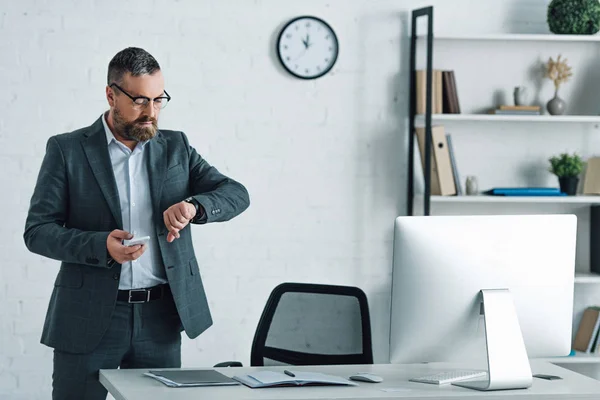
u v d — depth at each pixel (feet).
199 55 13.83
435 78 13.97
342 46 14.21
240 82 13.96
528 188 14.24
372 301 14.48
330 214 14.32
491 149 14.75
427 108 13.48
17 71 13.38
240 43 13.92
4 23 13.30
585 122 14.88
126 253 8.17
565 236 7.96
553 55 14.78
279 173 14.16
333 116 14.25
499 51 14.67
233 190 9.12
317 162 14.25
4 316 13.51
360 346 9.63
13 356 13.55
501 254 7.79
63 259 8.50
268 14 13.97
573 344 14.69
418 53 14.40
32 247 8.67
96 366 8.80
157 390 7.37
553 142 14.87
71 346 8.70
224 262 14.11
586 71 14.88
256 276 14.19
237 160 14.03
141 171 9.14
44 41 13.42
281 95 14.08
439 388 7.70
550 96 14.80
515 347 7.66
